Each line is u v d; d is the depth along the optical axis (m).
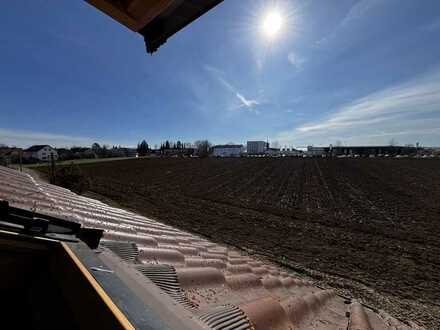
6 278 0.96
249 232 14.26
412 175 35.28
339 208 20.02
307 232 14.40
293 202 22.19
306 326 2.09
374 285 8.59
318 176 36.34
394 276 9.33
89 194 23.64
